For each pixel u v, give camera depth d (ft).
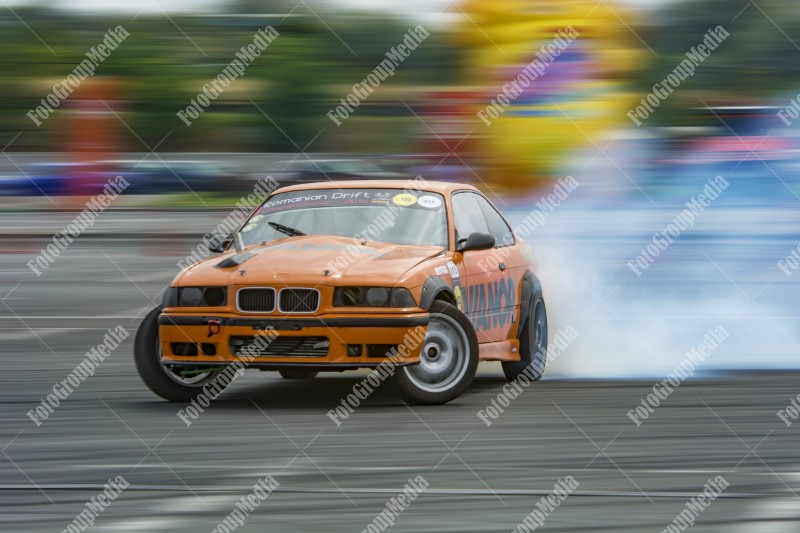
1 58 190.90
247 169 184.75
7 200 184.03
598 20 132.77
